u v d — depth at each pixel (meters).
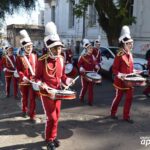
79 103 10.66
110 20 20.06
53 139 6.48
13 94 12.50
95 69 10.48
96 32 27.66
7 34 48.22
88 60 10.33
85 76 10.23
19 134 7.46
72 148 6.60
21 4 30.33
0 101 11.21
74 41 32.09
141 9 22.14
